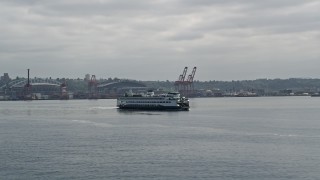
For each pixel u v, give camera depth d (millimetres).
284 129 173500
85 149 125125
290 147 126438
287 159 109375
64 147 129000
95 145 132625
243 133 160375
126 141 140875
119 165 103188
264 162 106000
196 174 95000
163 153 117875
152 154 116562
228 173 95750
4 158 111688
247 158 110688
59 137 152500
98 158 111438
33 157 112938
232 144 132750
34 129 182000
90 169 99438
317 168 99750
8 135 159375
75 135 158375
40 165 103375
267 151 120188
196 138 147000
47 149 125500
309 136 150000
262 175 94125
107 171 97625
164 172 96625
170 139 144875
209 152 119125
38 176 93625
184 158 111062
